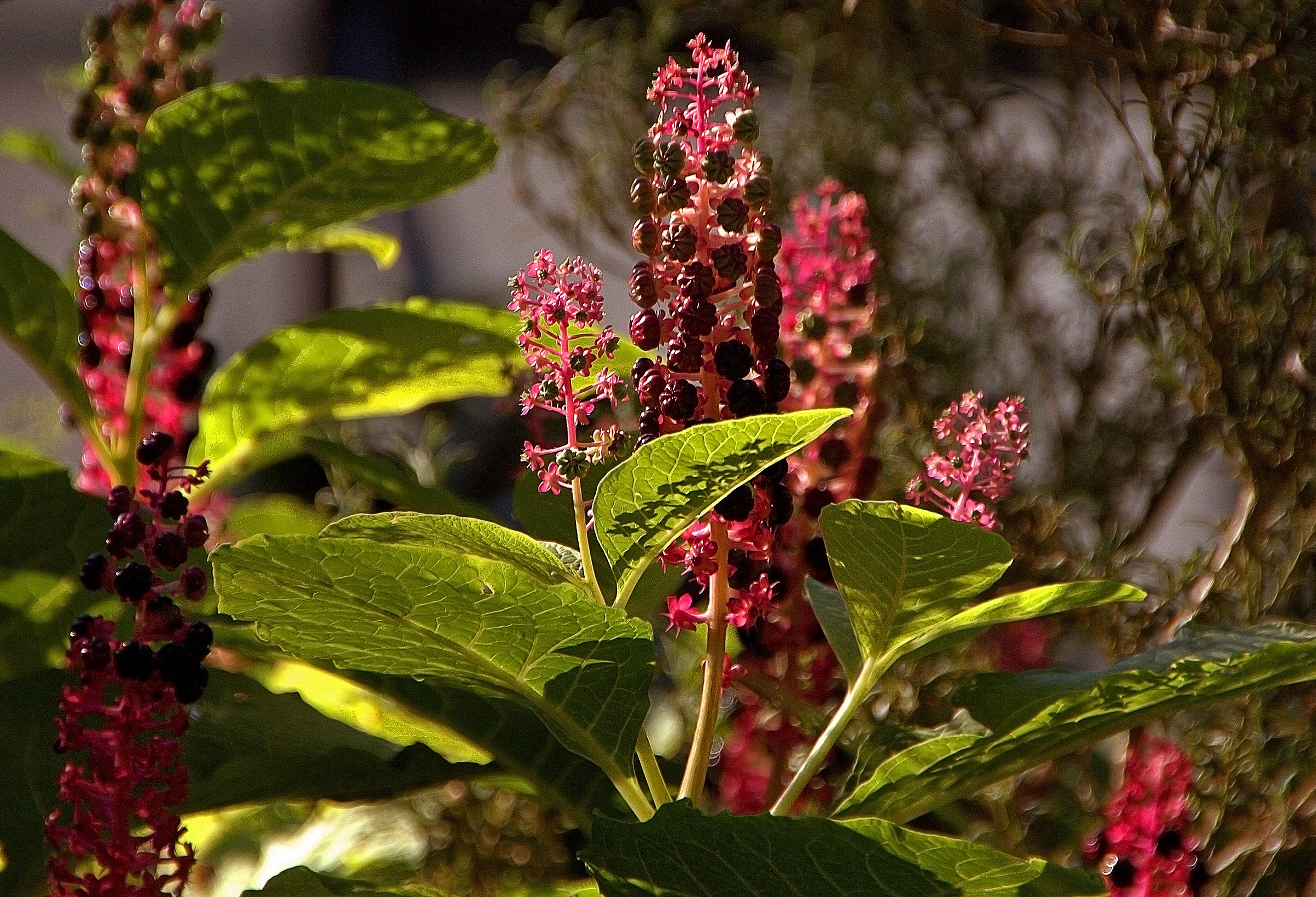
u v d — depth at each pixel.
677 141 1.62
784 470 1.62
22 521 1.73
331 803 1.72
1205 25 1.77
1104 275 1.89
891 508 1.62
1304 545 1.78
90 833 1.62
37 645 1.74
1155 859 1.72
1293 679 1.66
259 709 1.72
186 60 1.80
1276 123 1.77
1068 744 1.68
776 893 1.61
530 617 1.61
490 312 1.78
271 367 1.81
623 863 1.61
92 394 1.79
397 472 1.80
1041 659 1.86
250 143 1.76
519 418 1.74
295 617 1.61
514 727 1.71
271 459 1.87
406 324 1.79
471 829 1.88
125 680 1.61
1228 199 1.79
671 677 1.90
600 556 1.72
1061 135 2.01
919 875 1.60
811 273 1.69
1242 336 1.77
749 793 1.76
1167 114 1.79
